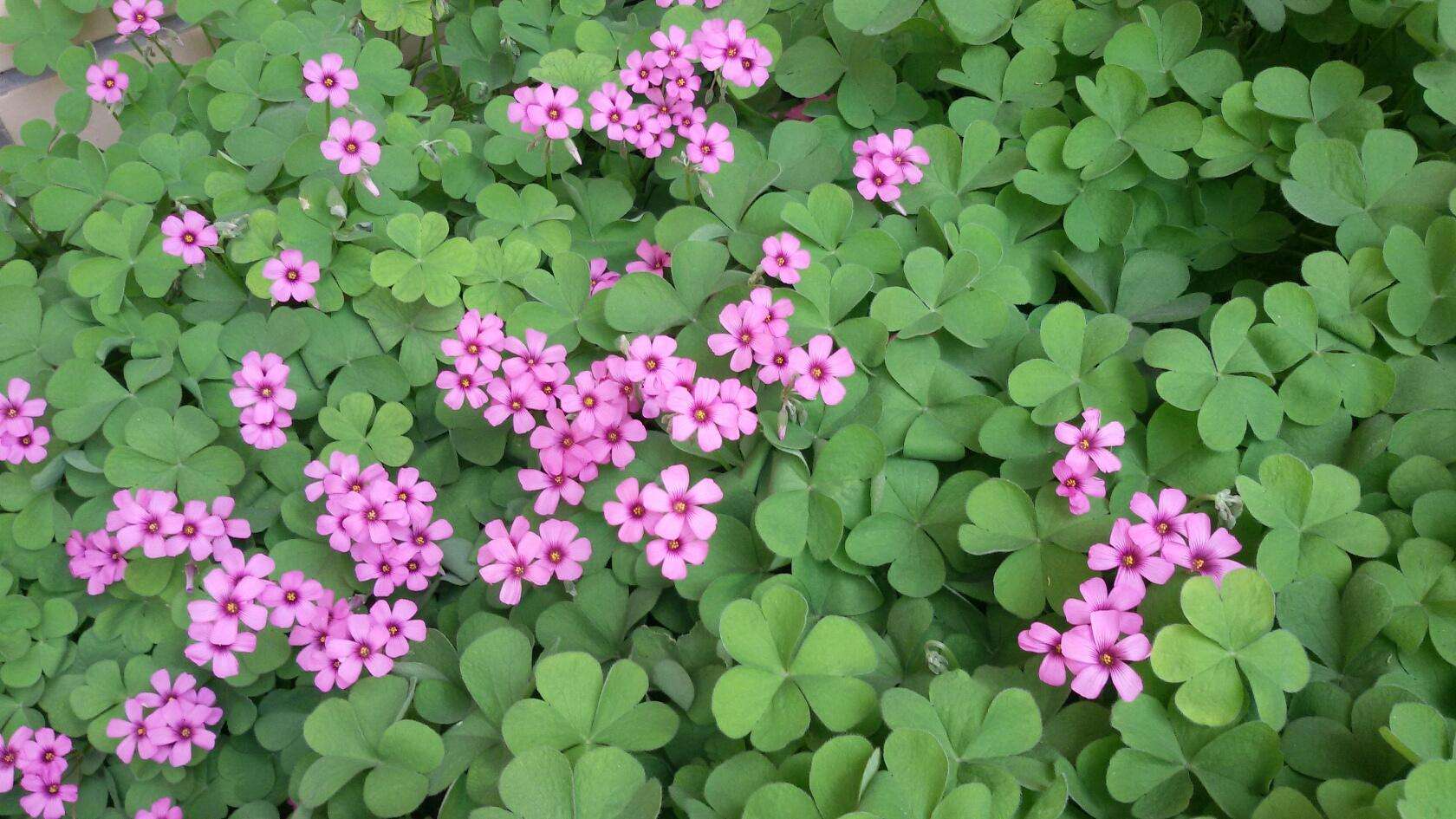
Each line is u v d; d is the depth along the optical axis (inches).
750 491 18.7
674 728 17.4
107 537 19.2
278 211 20.3
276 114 21.5
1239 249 20.5
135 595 19.6
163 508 18.8
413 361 20.0
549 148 20.8
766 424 18.5
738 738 17.5
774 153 21.1
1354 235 19.6
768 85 22.6
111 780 19.2
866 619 18.6
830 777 16.6
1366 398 18.6
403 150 20.9
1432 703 17.1
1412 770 15.8
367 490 18.7
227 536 19.0
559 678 17.4
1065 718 17.3
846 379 19.1
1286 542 17.8
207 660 18.2
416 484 18.8
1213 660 16.8
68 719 19.2
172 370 20.0
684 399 18.0
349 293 20.1
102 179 21.4
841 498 18.6
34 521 19.6
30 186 21.7
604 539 18.9
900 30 21.8
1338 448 18.6
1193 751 16.9
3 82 23.4
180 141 21.5
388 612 18.2
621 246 21.2
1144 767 16.8
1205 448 18.5
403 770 17.5
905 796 16.4
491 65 23.0
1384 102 22.1
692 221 20.2
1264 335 18.9
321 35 22.7
